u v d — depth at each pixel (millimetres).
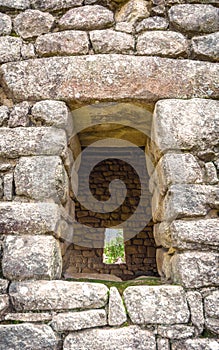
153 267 6133
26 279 1667
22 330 1576
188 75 2000
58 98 1950
